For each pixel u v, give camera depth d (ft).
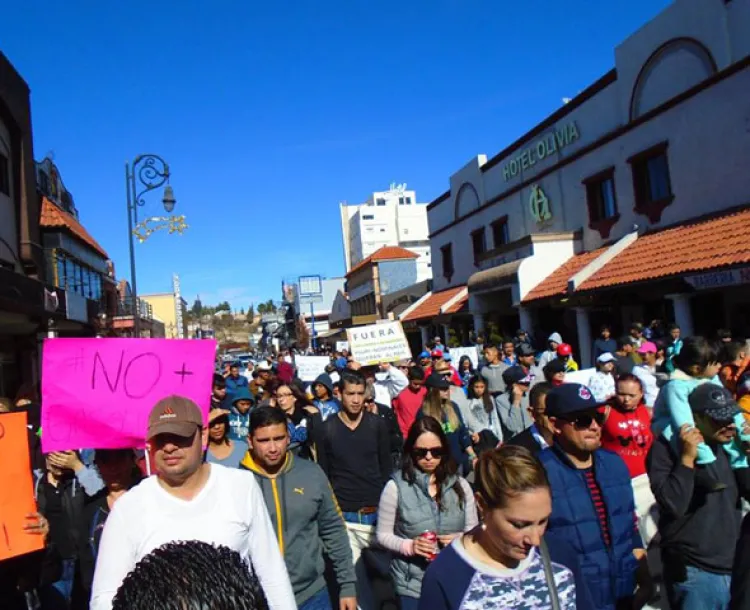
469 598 8.17
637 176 57.11
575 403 11.11
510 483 7.97
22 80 64.03
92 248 91.20
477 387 28.17
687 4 50.24
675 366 13.79
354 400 18.56
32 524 12.28
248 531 9.71
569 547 8.82
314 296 194.18
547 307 70.90
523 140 76.18
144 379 13.58
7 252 59.31
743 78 45.27
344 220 389.19
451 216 99.30
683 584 12.25
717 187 48.26
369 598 16.55
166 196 54.08
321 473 14.11
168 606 4.97
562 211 68.95
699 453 12.07
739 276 39.40
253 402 28.76
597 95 62.18
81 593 13.71
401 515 13.58
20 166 62.64
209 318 592.19
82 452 17.34
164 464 9.18
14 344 61.93
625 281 49.11
